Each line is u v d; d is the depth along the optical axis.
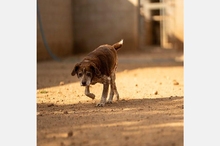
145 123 6.94
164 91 11.57
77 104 9.45
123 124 6.92
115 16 28.78
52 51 25.09
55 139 6.05
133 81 14.43
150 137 5.95
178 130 6.37
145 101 9.69
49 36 24.61
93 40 29.12
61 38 26.48
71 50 28.56
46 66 20.72
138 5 30.86
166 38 38.28
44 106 9.20
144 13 38.56
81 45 29.34
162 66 20.75
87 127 6.79
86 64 8.41
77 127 6.82
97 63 8.62
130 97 10.54
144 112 8.07
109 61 9.12
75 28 29.31
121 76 16.34
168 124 6.82
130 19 28.91
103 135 6.16
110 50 9.45
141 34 37.62
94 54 8.93
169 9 35.59
